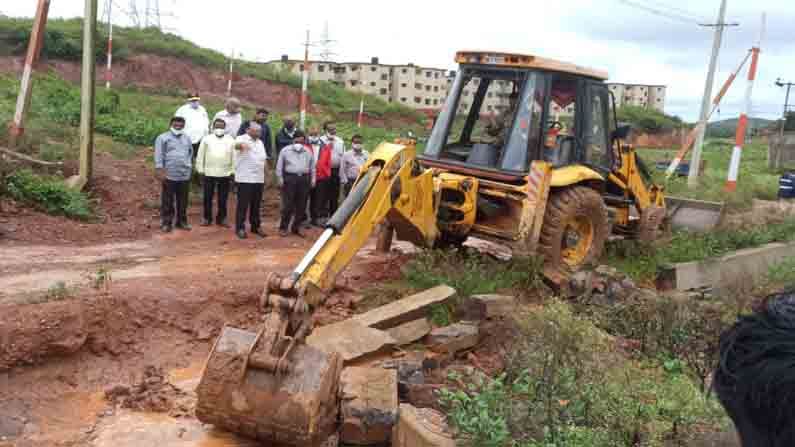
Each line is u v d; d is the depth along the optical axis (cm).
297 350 512
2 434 536
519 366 609
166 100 3266
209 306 740
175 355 678
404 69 7825
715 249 1199
